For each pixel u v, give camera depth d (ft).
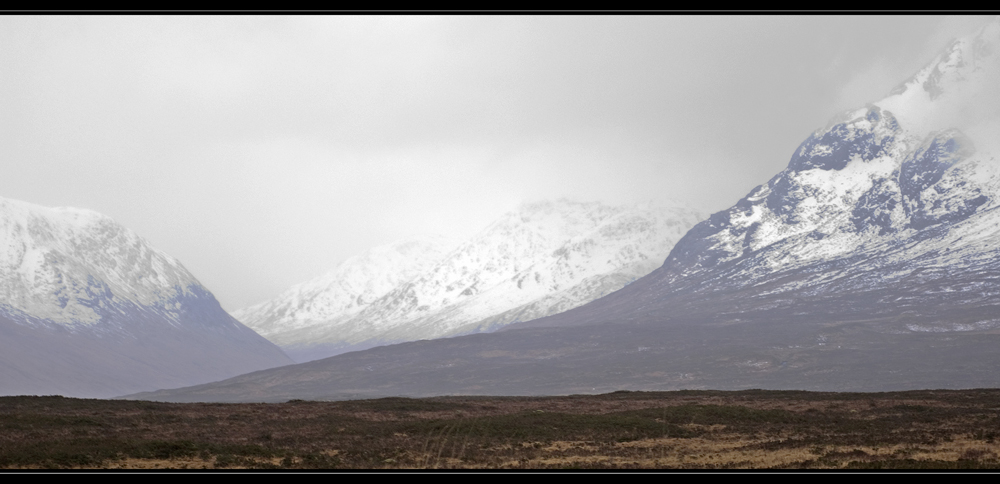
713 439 238.48
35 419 256.52
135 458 196.13
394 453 211.61
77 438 224.94
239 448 211.61
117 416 282.15
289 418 294.87
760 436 240.12
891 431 238.27
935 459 180.34
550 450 219.20
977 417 264.31
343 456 206.18
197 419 287.07
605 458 202.18
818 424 267.39
